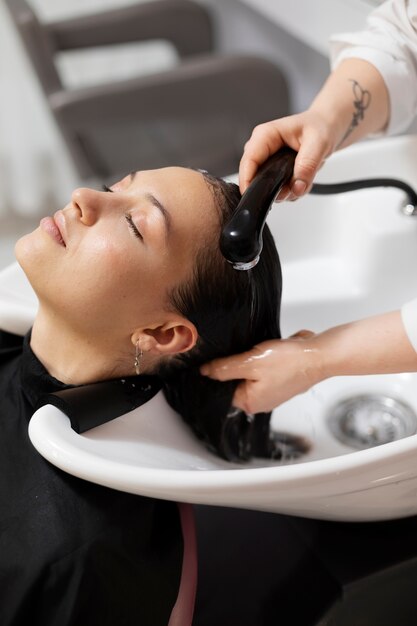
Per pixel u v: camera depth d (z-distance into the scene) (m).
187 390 0.75
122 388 0.69
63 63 2.06
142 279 0.65
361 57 0.83
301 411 0.85
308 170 0.71
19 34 1.39
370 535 0.78
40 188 2.18
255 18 1.80
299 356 0.69
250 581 0.78
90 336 0.69
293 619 0.75
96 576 0.64
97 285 0.65
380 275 0.88
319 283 0.90
